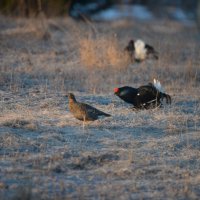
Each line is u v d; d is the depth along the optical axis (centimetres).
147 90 1623
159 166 1198
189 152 1293
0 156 1211
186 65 2445
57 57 2447
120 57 2323
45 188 1062
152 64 2405
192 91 1941
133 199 1030
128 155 1243
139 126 1461
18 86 1891
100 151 1262
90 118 1442
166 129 1444
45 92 1819
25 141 1293
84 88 1944
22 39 2734
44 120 1479
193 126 1490
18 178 1105
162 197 1049
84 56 2286
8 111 1559
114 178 1132
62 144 1302
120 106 1683
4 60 2325
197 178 1148
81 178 1125
